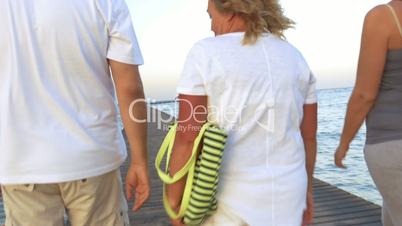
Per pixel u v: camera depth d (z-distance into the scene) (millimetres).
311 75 1483
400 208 1637
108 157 1424
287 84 1370
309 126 1533
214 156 1287
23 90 1274
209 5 1459
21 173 1298
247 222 1355
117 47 1385
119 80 1410
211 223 1432
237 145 1349
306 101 1508
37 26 1265
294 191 1392
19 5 1255
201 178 1299
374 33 1566
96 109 1384
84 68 1337
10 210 1379
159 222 3918
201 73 1309
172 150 1401
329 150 9648
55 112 1311
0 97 1274
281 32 1434
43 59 1283
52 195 1384
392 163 1591
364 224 3736
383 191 1676
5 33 1248
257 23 1374
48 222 1386
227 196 1377
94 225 1477
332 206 4344
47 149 1301
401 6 1554
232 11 1377
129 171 1498
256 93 1324
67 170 1325
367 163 1703
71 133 1332
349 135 1746
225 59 1313
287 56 1400
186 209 1358
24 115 1284
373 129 1653
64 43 1291
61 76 1307
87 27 1320
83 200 1410
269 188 1362
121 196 1568
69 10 1291
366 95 1614
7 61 1264
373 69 1580
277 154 1385
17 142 1283
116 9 1380
